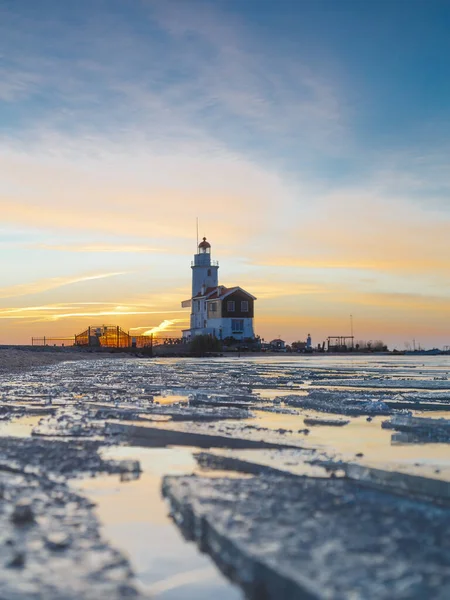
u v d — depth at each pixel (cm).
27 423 1209
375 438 1088
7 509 584
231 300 9494
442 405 1627
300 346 11781
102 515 605
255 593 441
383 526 529
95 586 411
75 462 826
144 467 819
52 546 485
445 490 706
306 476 784
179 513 599
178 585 460
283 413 1411
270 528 522
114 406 1486
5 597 389
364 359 7488
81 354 7662
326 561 444
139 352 8712
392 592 391
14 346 8825
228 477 767
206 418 1299
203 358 7381
